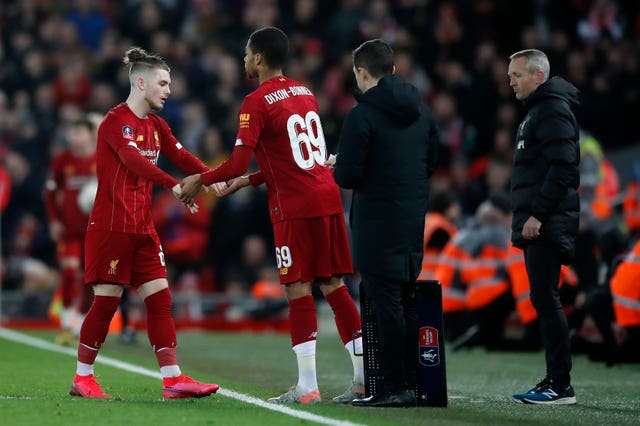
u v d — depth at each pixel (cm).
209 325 5556
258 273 5831
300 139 2461
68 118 6231
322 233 2453
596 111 6400
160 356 2500
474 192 5819
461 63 6694
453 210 4462
